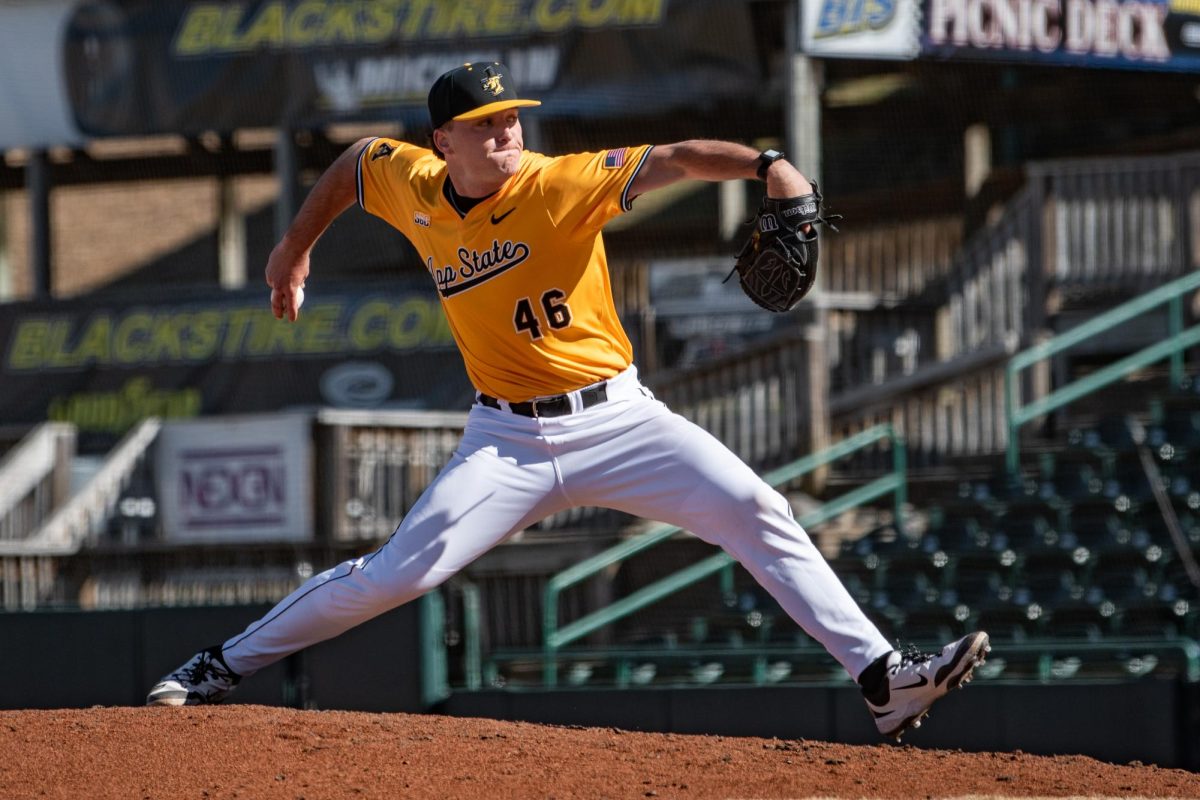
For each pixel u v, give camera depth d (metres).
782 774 18.62
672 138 64.00
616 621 49.09
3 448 59.59
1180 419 47.84
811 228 16.11
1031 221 53.41
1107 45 53.91
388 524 49.72
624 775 18.31
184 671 20.61
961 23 52.38
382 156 18.36
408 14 57.53
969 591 44.41
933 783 18.48
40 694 33.47
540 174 16.81
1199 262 51.78
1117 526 44.88
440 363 58.06
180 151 70.62
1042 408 48.03
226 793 17.22
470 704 32.56
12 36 61.56
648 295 60.00
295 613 19.30
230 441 49.84
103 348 61.72
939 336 56.81
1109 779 19.16
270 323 60.00
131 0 60.62
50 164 65.44
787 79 52.75
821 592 17.31
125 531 50.50
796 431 50.03
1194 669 33.28
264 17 59.22
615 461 17.58
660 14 54.81
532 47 56.19
